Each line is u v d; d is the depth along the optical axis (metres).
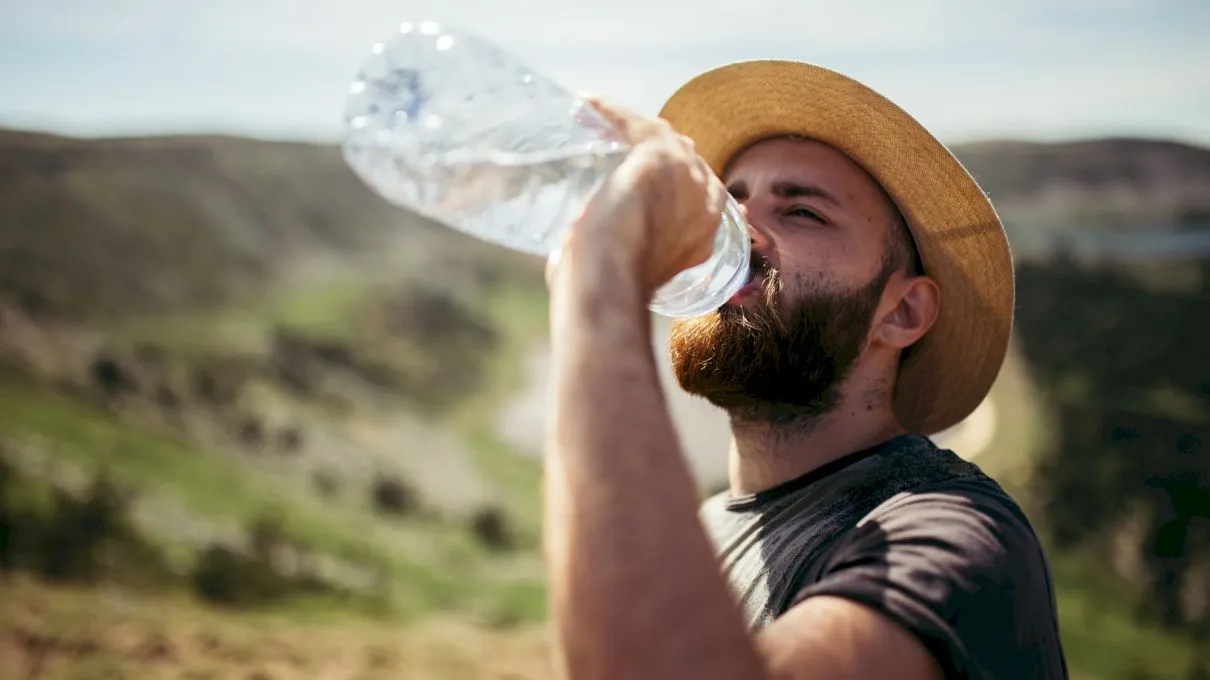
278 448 53.50
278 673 20.27
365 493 48.59
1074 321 73.31
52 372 54.22
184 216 98.69
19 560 28.70
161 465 43.53
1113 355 66.75
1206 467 51.53
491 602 34.78
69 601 25.23
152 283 84.62
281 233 107.62
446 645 25.05
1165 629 39.12
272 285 95.75
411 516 47.19
